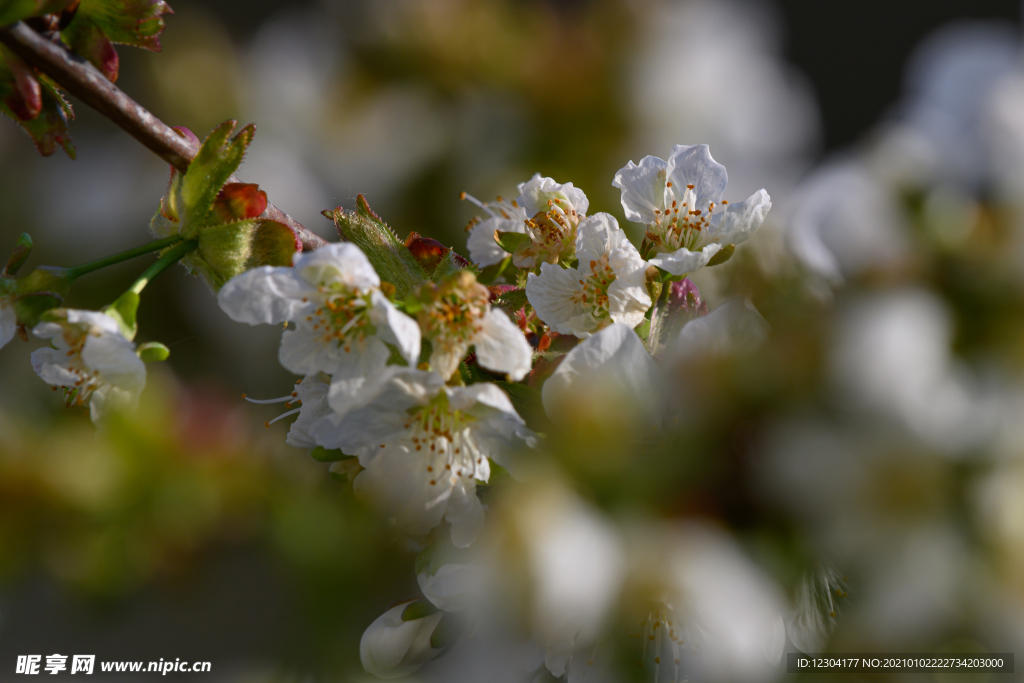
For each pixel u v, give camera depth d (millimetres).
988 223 404
